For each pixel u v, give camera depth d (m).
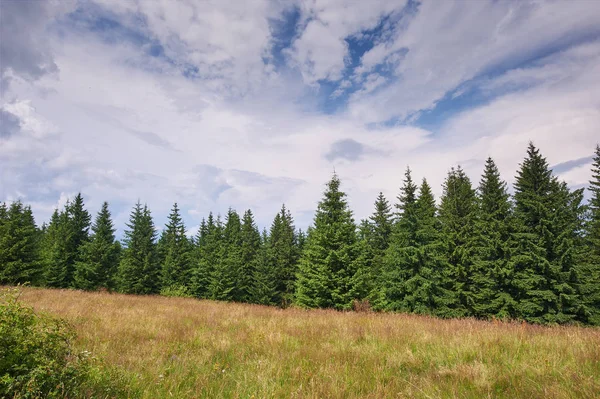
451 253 28.81
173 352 6.74
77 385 3.99
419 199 26.02
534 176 27.88
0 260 30.67
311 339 8.50
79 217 43.94
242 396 4.56
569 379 4.78
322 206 24.86
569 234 25.73
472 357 6.51
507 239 27.05
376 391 4.67
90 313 11.47
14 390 3.44
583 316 23.59
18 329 3.72
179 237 50.19
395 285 23.70
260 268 43.03
